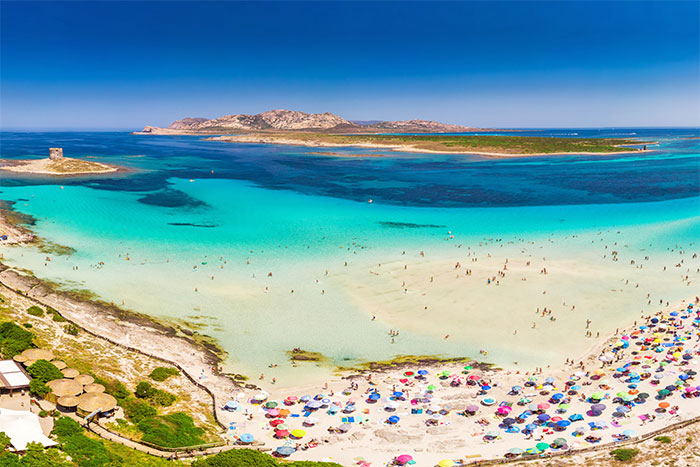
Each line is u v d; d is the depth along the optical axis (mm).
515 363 59062
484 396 52281
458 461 41000
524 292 77312
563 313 70750
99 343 57469
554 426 46531
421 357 60781
